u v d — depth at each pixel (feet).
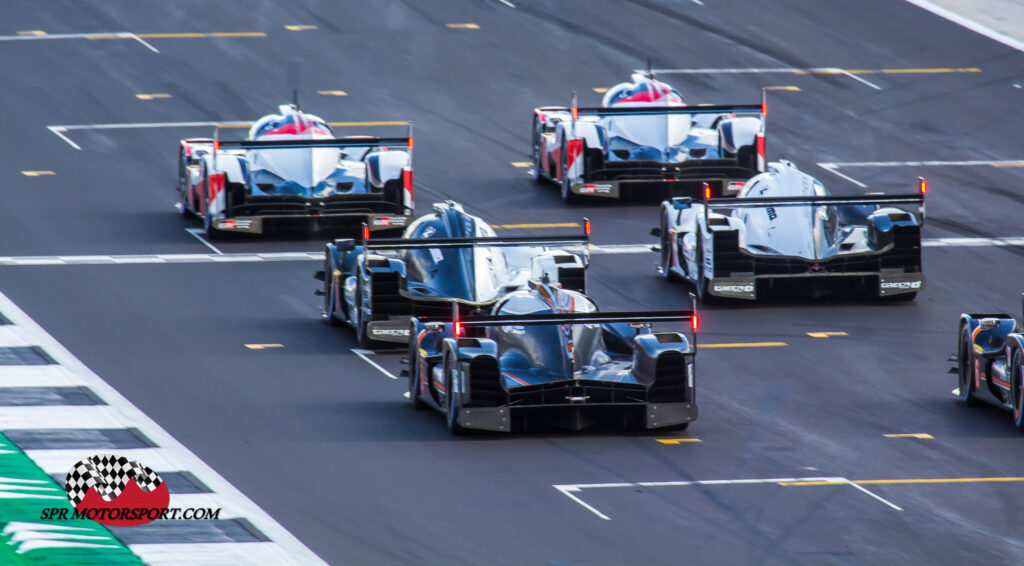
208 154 364.58
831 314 300.81
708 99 492.13
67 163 417.69
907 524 186.50
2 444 211.20
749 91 501.56
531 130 462.60
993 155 442.50
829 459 212.84
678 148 396.37
